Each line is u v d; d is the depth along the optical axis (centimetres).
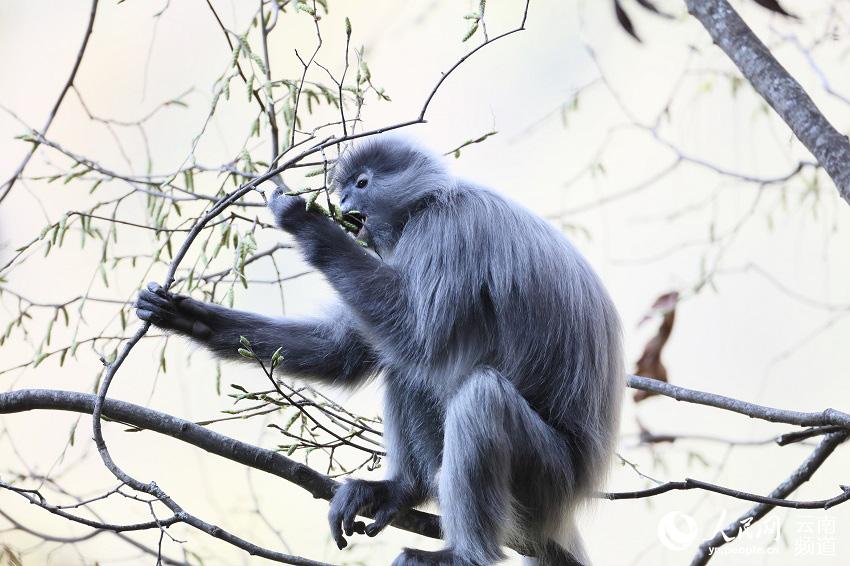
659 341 989
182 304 894
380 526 852
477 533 795
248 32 884
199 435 798
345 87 773
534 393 888
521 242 903
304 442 789
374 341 883
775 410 826
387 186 965
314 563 691
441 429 913
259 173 936
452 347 885
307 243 884
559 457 859
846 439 820
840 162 679
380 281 887
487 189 946
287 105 859
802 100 711
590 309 911
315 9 779
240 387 748
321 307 991
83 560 894
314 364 962
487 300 899
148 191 911
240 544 684
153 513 674
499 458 809
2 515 843
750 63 739
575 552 934
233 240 908
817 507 712
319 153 1076
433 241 908
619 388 934
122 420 793
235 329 930
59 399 800
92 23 962
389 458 913
